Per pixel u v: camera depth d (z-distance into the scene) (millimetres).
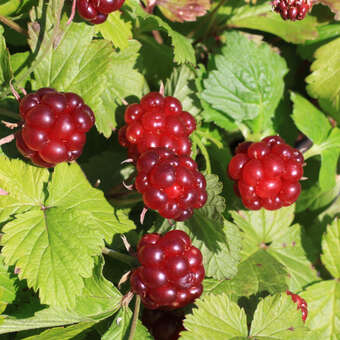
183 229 163
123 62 172
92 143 182
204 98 180
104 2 151
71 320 149
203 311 156
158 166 147
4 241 145
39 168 155
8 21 158
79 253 147
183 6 180
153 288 147
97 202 157
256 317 159
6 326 145
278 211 186
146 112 155
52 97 142
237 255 164
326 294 184
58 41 158
